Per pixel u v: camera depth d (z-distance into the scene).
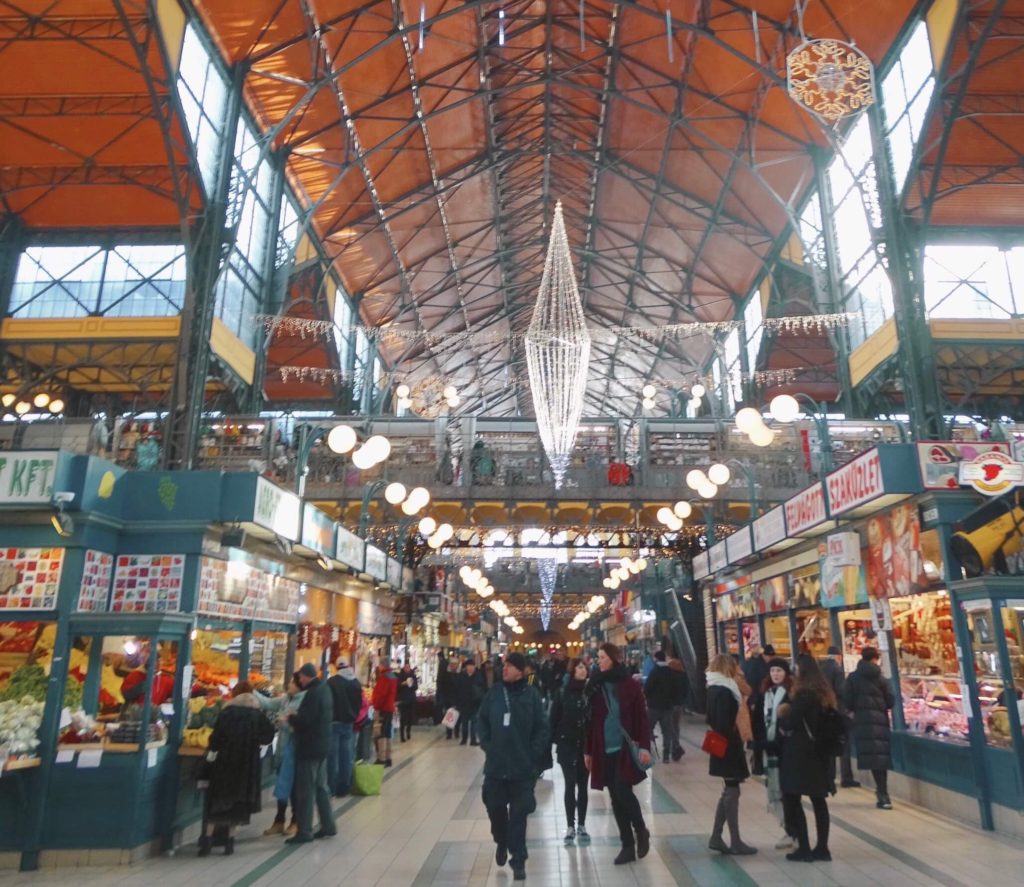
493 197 28.03
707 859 5.81
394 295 29.89
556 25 21.00
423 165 24.05
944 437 15.74
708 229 25.64
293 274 22.61
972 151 17.17
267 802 8.39
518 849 5.39
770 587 12.43
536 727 5.63
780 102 19.89
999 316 18.73
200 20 16.50
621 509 20.14
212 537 7.75
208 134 17.27
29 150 17.53
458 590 30.14
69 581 6.75
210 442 18.88
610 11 19.67
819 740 5.72
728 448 20.25
